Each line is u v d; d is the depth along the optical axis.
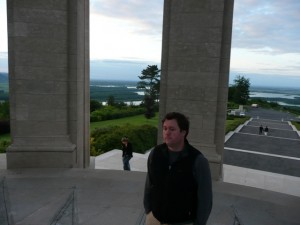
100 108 44.56
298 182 11.28
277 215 5.19
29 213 4.88
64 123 7.60
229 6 6.99
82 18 7.89
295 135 31.09
